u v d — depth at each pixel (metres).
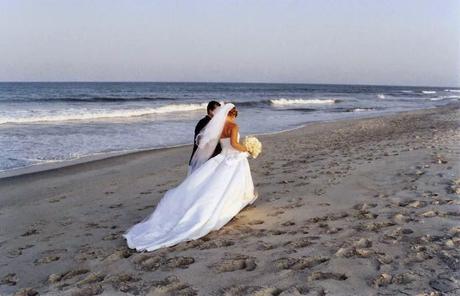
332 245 4.59
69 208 7.76
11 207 8.14
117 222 6.61
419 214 5.47
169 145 17.25
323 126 24.03
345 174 8.51
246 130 23.06
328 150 13.25
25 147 15.68
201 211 5.43
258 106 46.47
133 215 6.95
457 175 7.48
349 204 6.30
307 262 4.18
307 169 9.66
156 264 4.55
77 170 11.88
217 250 4.79
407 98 75.69
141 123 25.25
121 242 5.52
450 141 12.77
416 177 7.61
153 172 11.34
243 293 3.66
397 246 4.39
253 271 4.12
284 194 7.29
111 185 9.74
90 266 4.75
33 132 19.73
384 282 3.60
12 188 9.79
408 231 4.84
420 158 9.48
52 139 17.80
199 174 5.75
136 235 5.41
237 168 5.93
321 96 78.31
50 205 8.10
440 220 5.15
